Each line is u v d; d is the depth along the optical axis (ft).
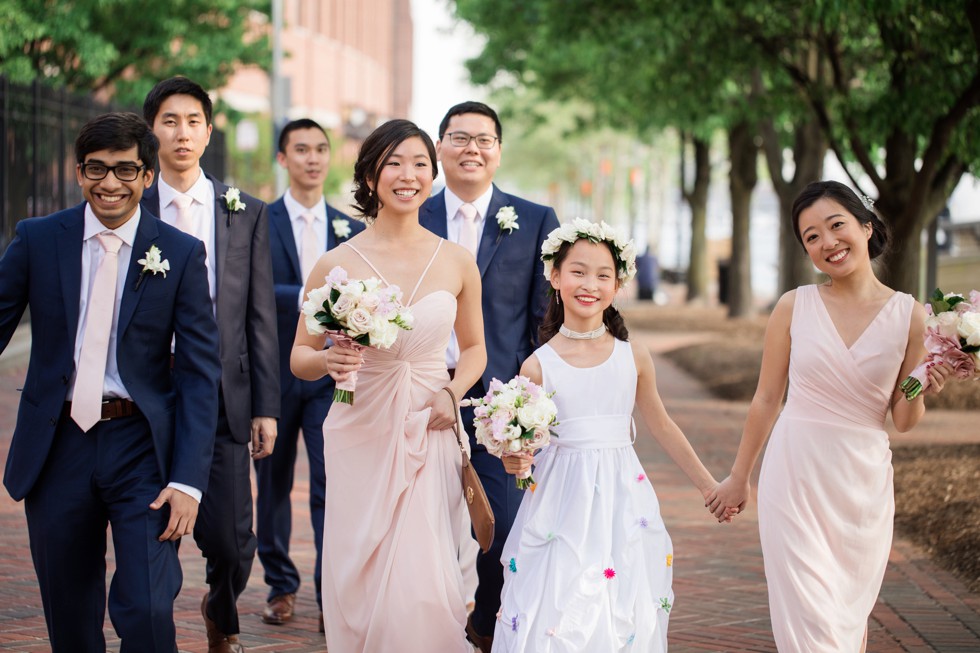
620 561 14.46
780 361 15.29
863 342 14.62
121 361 14.15
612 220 184.34
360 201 15.60
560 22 51.24
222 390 17.20
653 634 14.43
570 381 15.02
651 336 73.26
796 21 42.34
